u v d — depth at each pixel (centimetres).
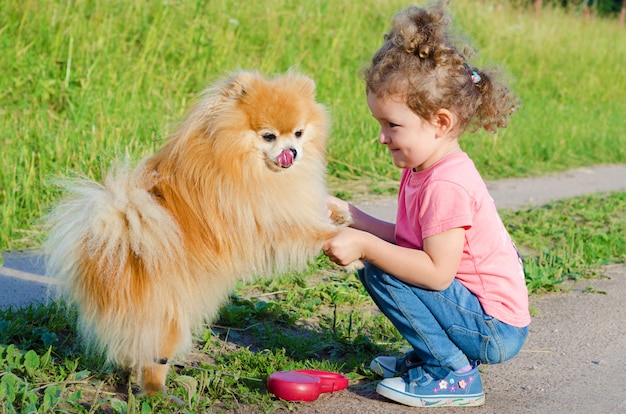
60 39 895
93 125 734
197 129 338
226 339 405
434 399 330
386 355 397
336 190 815
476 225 326
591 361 400
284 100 356
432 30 324
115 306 309
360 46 1210
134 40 974
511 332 330
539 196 875
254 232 339
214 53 1014
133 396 310
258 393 335
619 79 1612
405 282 326
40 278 501
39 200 627
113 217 305
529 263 559
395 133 331
